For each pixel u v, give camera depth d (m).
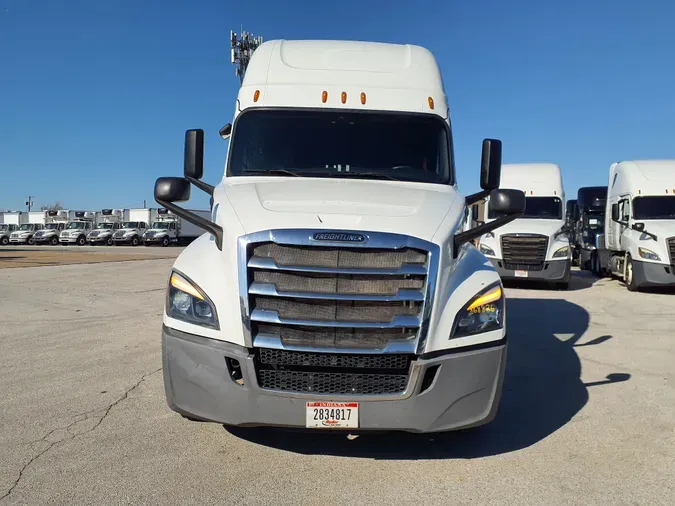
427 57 5.66
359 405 3.45
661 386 5.74
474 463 3.89
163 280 15.32
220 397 3.53
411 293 3.50
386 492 3.47
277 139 5.05
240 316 3.51
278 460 3.89
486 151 4.86
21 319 9.13
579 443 4.26
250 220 3.69
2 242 58.78
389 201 4.09
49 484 3.51
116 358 6.61
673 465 3.89
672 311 10.67
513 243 14.10
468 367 3.56
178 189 4.15
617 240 15.77
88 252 35.50
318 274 3.52
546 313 10.34
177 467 3.77
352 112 5.14
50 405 4.96
